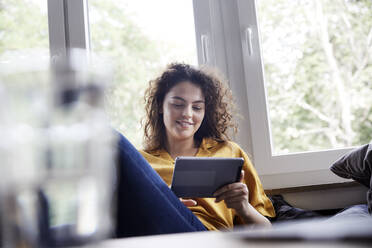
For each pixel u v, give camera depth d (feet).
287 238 0.83
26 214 0.72
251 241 0.87
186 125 5.25
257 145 6.06
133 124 6.11
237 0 6.32
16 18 6.52
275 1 6.35
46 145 0.70
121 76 6.28
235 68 6.27
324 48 6.23
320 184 5.82
